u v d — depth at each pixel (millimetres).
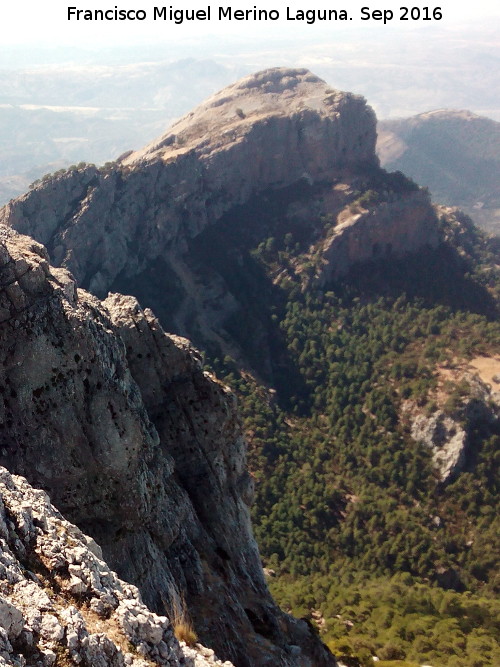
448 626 88250
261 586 38281
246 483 42594
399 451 143250
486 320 192000
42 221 190375
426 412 149625
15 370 26656
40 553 18344
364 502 133250
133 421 29062
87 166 199375
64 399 27328
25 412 26750
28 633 14703
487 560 120375
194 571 31875
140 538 28984
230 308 197875
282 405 168375
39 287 27750
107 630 16906
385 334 184750
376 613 90750
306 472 140375
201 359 41969
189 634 24625
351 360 178000
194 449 38344
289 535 123000
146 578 28094
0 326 26609
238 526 39375
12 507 19328
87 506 27562
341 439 151750
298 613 88375
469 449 141375
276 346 187500
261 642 31000
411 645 79000
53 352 27203
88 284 190375
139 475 29391
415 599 99062
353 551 123688
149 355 38094
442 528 128875
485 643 82625
